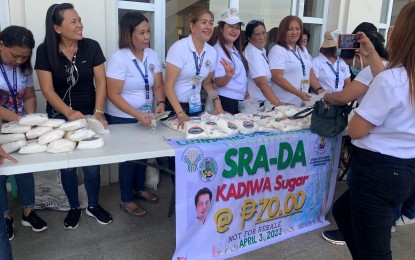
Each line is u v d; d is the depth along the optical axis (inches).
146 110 102.5
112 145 76.9
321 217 108.0
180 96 104.4
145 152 72.1
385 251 60.4
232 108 115.2
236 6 160.2
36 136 71.6
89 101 98.7
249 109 112.6
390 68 57.0
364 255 61.9
